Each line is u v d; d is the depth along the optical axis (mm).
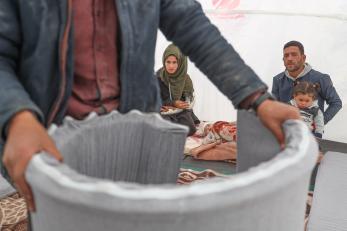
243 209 340
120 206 312
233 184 335
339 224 1511
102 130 545
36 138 403
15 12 542
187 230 328
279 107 534
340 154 2186
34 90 560
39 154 383
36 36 541
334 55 2439
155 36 638
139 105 647
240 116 591
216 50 619
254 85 575
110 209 314
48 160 373
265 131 549
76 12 576
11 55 554
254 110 565
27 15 534
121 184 329
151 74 657
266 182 349
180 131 583
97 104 604
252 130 572
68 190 328
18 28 545
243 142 596
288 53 2324
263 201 352
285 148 438
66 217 342
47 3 537
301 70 2350
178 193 319
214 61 617
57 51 551
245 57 2650
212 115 2838
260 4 2520
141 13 609
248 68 605
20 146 391
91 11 583
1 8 529
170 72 2633
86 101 600
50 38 542
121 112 631
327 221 1528
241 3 2547
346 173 1931
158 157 597
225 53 616
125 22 588
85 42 588
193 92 2748
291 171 372
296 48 2311
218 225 335
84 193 322
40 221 389
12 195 1668
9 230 1467
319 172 1969
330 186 1806
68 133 505
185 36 650
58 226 355
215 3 2598
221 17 2609
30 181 361
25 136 400
